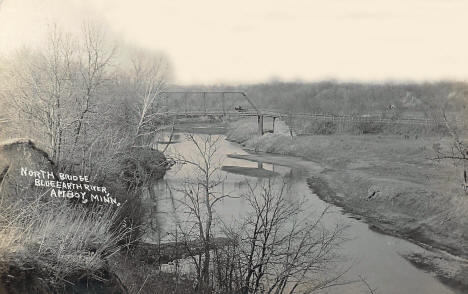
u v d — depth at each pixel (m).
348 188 33.66
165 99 33.50
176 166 33.38
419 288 17.94
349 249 21.53
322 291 16.16
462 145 31.41
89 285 9.40
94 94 21.42
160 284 13.27
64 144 18.31
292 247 16.22
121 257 14.24
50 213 11.98
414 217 26.69
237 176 38.28
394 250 21.92
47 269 9.00
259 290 13.88
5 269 8.22
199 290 13.44
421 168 36.38
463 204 25.77
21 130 18.00
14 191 13.24
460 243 22.73
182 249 17.11
